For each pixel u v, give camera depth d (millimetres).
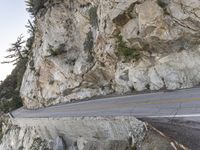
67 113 29719
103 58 30641
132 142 17109
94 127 21969
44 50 41438
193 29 21766
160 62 24609
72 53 37594
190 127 14219
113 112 21859
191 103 17391
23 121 40000
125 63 28047
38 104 48375
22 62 67000
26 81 52906
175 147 13508
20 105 63250
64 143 27422
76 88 37000
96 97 33219
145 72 26109
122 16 26188
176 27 22734
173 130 14625
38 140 33781
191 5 21578
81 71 34594
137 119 17375
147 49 25453
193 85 21781
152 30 24000
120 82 29094
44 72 43656
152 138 15375
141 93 25828
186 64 22469
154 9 23578
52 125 29375
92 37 33375
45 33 41969
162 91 23516
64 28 39031
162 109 18109
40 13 44562
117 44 27734
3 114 61219
